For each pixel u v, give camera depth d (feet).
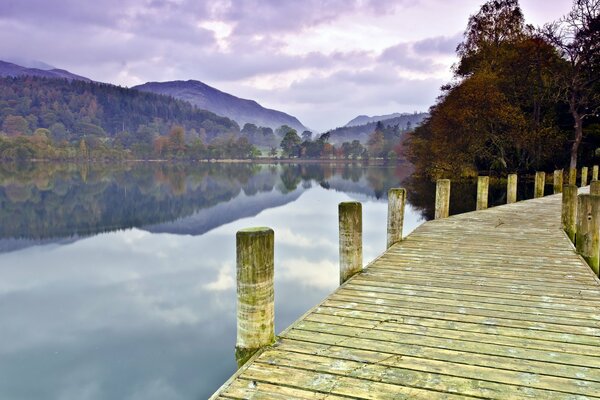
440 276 15.57
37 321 23.39
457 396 7.69
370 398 7.61
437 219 30.50
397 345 9.78
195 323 23.09
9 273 33.47
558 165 95.30
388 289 14.03
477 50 105.09
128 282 30.94
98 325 22.85
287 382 8.18
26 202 83.82
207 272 33.81
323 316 11.63
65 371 17.89
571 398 7.61
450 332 10.53
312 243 42.47
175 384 16.84
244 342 9.59
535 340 10.06
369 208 68.54
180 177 175.01
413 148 137.69
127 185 131.44
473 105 90.12
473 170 104.73
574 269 16.53
